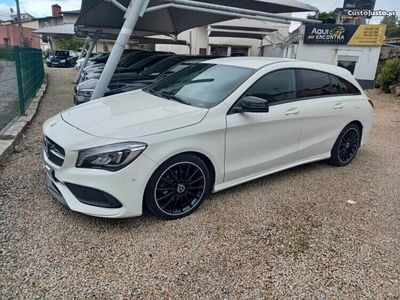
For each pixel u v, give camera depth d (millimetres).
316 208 3344
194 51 20406
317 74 4082
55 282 2158
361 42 14570
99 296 2072
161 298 2088
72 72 21109
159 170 2762
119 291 2121
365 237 2871
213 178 3193
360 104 4590
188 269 2354
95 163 2561
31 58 8992
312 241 2771
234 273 2344
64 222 2811
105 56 15352
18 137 5027
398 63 13172
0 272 2203
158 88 3934
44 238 2586
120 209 2641
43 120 6652
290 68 3777
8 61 5820
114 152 2541
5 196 3197
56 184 2797
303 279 2324
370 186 3971
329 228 2984
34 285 2119
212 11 6934
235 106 3205
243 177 3443
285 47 19578
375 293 2225
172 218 2949
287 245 2695
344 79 4461
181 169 2930
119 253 2471
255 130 3355
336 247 2707
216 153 3092
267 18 7855
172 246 2590
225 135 3117
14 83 6156
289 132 3721
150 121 2799
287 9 9242
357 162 4871
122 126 2725
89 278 2213
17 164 4051
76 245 2529
